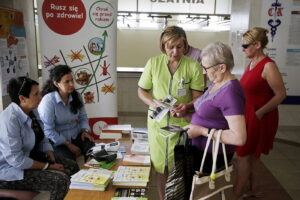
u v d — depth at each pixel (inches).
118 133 101.5
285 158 148.9
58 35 122.7
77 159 119.2
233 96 51.8
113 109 133.8
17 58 130.6
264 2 158.4
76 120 114.3
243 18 170.1
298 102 172.4
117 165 78.7
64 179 82.7
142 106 224.4
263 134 90.5
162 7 313.4
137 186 66.8
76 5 120.7
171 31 72.9
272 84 84.8
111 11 123.5
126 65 431.5
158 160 82.7
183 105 74.8
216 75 54.1
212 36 415.5
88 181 65.9
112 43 127.0
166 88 79.4
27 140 82.7
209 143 54.7
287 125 177.9
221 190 55.4
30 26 146.6
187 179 57.4
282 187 116.8
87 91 129.7
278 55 164.9
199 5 314.2
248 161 96.1
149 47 423.8
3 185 80.7
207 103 55.6
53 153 96.3
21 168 79.4
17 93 78.4
